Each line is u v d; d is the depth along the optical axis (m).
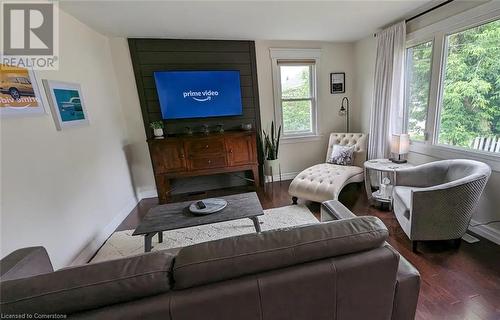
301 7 2.36
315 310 0.85
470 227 2.20
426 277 1.65
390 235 2.19
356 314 0.91
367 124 3.75
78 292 0.67
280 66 3.71
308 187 2.80
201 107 3.38
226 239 0.85
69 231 1.96
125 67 3.19
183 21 2.59
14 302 0.65
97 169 2.51
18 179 1.52
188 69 3.35
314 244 0.82
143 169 3.53
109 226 2.62
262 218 2.69
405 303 0.98
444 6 2.30
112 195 2.78
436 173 2.22
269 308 0.79
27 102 1.65
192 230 2.50
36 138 1.71
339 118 4.05
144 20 2.51
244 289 0.75
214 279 0.76
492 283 1.56
